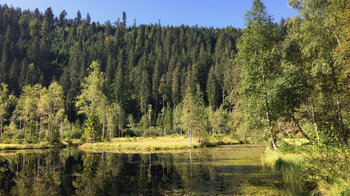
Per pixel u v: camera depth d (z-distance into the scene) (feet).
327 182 27.63
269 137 67.72
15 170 59.36
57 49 556.51
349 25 45.50
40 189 38.78
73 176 50.47
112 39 604.08
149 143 144.97
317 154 28.40
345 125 62.54
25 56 449.48
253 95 65.51
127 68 464.24
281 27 72.95
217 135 179.93
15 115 243.40
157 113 360.07
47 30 616.80
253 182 38.75
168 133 271.08
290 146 57.06
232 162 65.10
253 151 96.94
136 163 69.21
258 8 68.49
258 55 67.21
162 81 391.65
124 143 147.64
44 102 173.37
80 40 545.85
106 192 35.73
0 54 411.34
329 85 65.31
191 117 142.20
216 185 37.73
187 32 649.20
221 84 369.91
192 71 395.96
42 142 154.71
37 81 370.94
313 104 71.56
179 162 69.67
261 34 68.39
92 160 78.28
